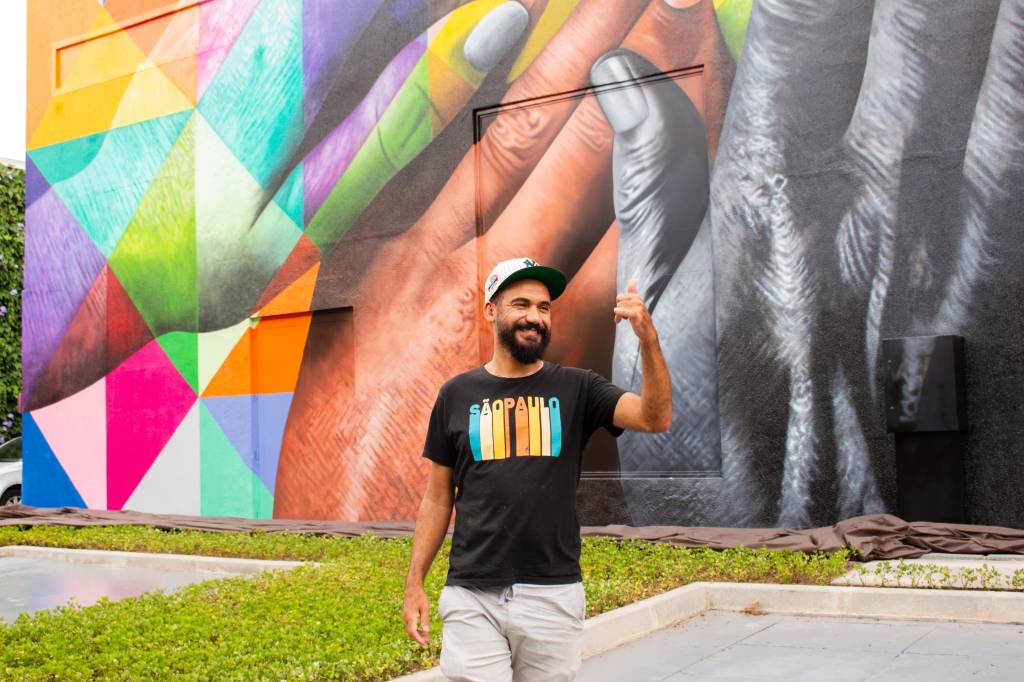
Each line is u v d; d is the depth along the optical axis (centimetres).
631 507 1170
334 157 1425
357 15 1416
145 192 1602
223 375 1505
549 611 339
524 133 1282
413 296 1347
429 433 367
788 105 1109
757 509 1098
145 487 1571
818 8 1100
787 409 1091
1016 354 978
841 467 1059
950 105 1029
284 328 1466
